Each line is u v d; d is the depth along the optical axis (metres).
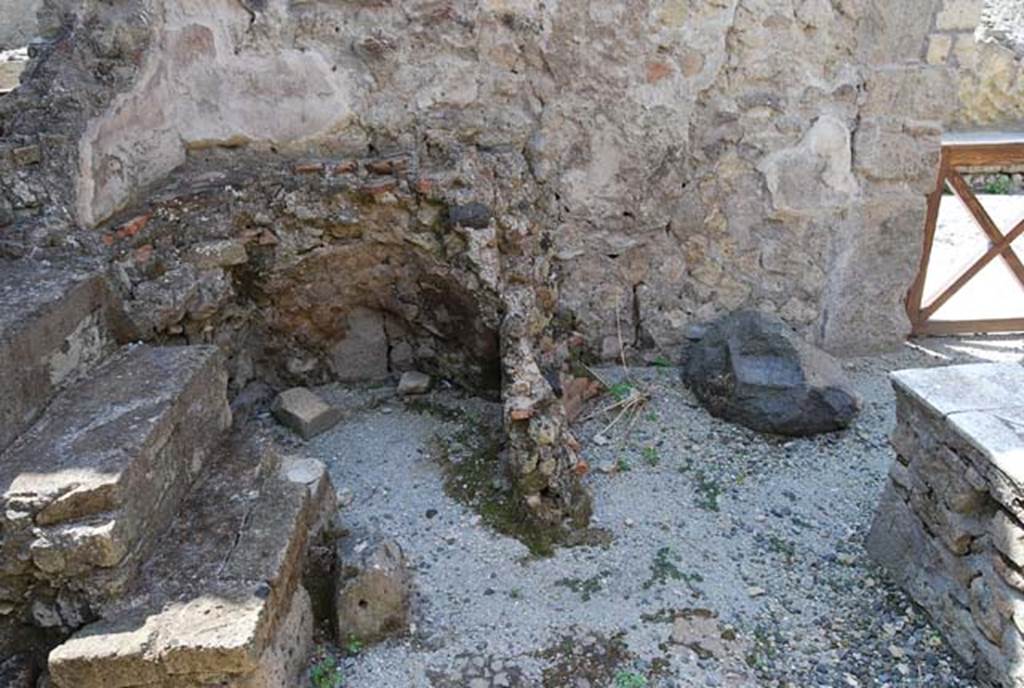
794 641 2.60
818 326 4.07
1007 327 4.32
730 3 3.51
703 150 3.72
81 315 2.77
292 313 3.61
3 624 2.26
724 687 2.43
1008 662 2.32
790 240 3.91
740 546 2.96
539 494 2.96
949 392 2.60
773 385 3.49
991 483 2.32
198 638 2.05
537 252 3.67
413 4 3.41
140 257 3.07
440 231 3.41
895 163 3.82
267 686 2.17
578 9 3.47
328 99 3.49
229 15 3.34
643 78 3.59
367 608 2.53
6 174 2.91
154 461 2.39
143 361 2.79
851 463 3.37
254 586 2.21
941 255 5.44
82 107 2.98
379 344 3.80
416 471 3.28
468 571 2.82
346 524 3.00
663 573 2.83
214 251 3.25
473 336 3.51
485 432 3.45
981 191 7.08
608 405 3.66
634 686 2.42
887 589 2.78
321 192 3.37
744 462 3.38
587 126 3.65
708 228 3.85
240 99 3.45
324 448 3.44
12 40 5.52
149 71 3.24
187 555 2.33
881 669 2.51
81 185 2.93
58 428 2.43
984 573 2.40
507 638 2.58
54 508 2.13
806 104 3.70
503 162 3.57
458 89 3.55
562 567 2.84
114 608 2.16
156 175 3.34
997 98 7.19
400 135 3.58
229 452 2.80
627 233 3.82
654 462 3.35
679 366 4.00
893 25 3.60
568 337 3.88
